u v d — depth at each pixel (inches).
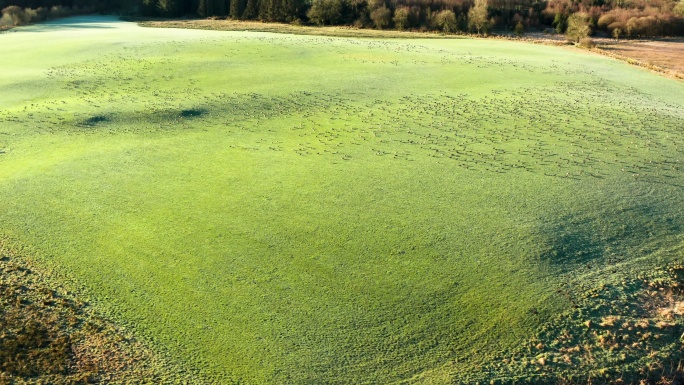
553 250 1077.8
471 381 808.3
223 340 871.7
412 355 851.4
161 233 1138.7
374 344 868.6
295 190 1311.5
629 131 1696.6
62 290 968.9
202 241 1111.6
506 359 847.1
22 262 1039.0
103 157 1489.9
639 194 1290.6
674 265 1047.0
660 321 919.7
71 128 1689.2
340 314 925.2
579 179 1366.9
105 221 1178.0
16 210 1213.1
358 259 1056.8
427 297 961.5
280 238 1120.8
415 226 1157.7
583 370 834.8
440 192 1299.2
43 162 1454.2
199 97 1969.7
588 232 1139.3
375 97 2021.4
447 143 1599.4
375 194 1290.6
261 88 2091.5
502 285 988.6
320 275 1015.0
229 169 1422.2
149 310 927.7
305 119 1795.0
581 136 1656.0
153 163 1456.7
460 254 1067.9
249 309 933.8
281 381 804.0
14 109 1839.3
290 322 908.0
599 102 1989.4
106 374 804.0
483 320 914.1
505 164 1455.5
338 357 845.2
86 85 2110.0
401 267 1034.1
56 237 1119.0
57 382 787.4
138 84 2124.8
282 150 1549.0
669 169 1427.2
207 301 950.4
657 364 847.7
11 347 844.0
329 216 1197.1
